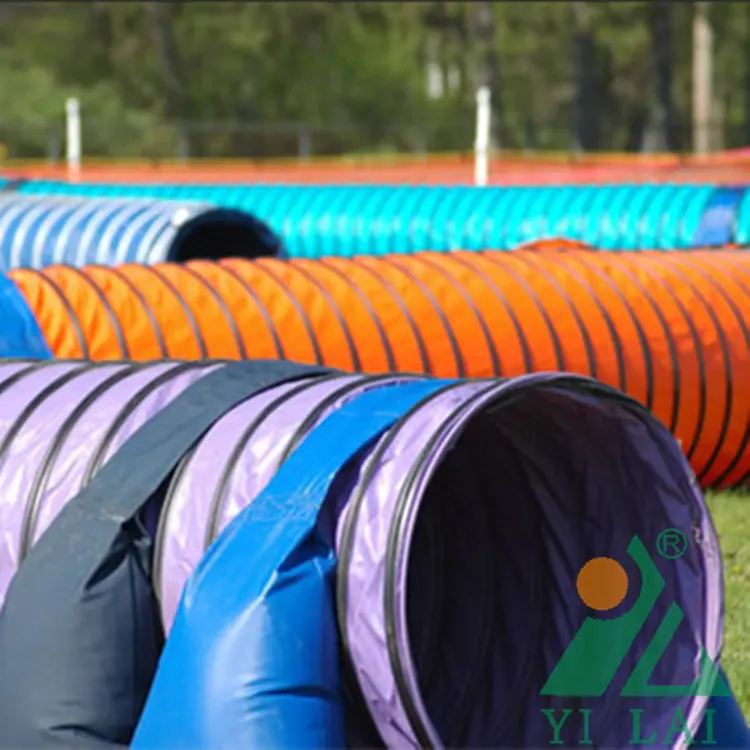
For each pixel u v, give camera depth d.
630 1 175.00
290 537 17.66
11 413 21.30
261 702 17.08
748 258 38.94
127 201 54.91
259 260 35.81
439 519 22.23
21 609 18.80
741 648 25.69
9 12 198.00
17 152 178.75
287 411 19.59
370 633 17.30
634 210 62.34
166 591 18.83
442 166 110.44
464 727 20.89
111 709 18.30
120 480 19.41
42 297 32.47
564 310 34.81
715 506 35.59
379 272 34.94
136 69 197.00
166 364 21.97
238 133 193.62
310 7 190.88
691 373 35.41
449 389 18.83
